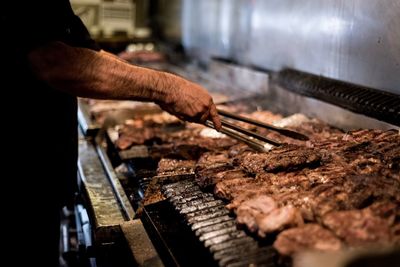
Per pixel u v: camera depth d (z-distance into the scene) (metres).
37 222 0.96
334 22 1.41
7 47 0.82
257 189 0.85
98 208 1.02
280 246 0.66
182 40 2.71
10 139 0.88
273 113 1.56
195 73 2.25
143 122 1.53
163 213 0.96
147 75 0.90
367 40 1.28
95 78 0.84
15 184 0.90
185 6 2.60
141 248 0.84
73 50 0.83
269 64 1.83
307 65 1.58
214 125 1.01
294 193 0.81
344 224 0.69
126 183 1.17
